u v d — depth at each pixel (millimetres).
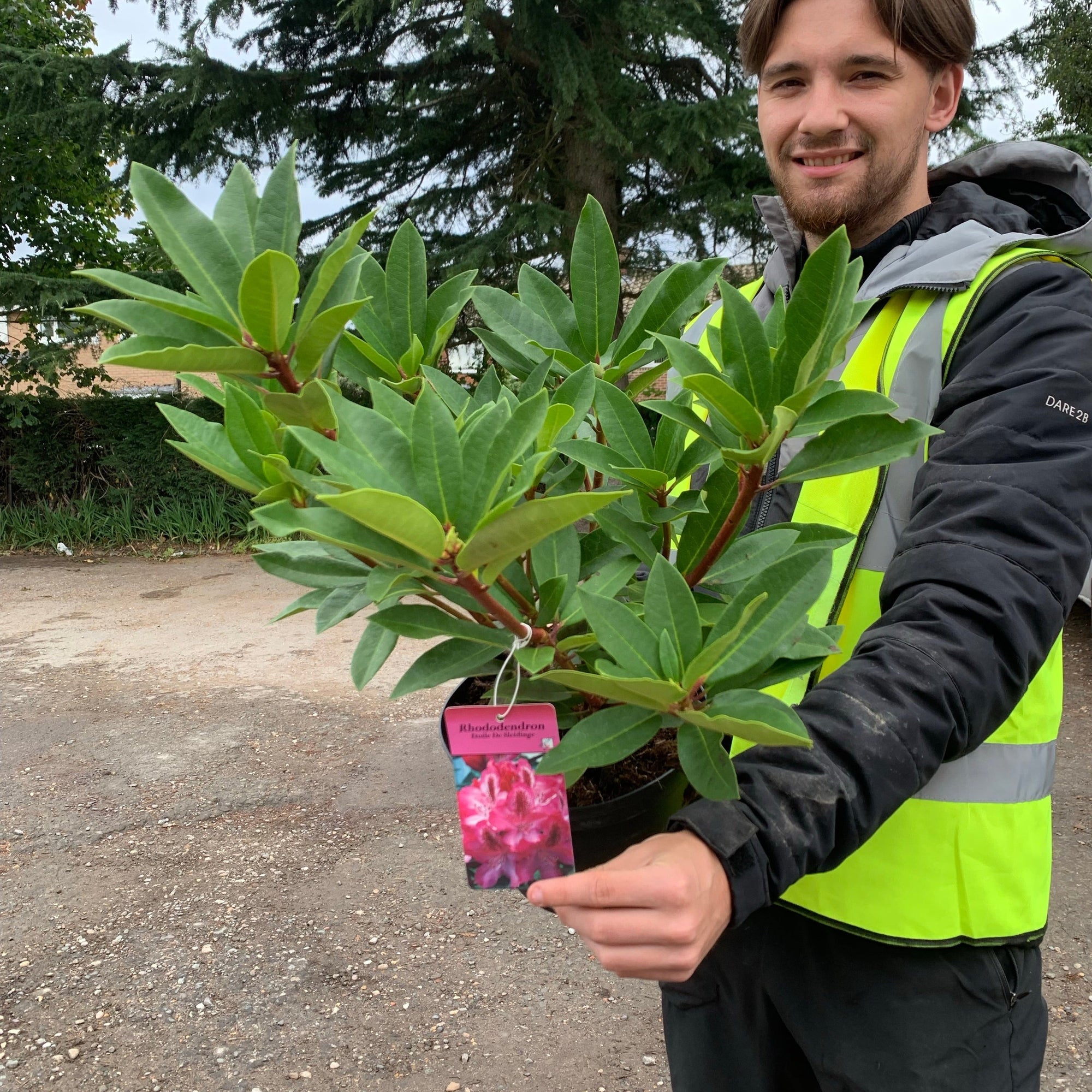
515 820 802
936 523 932
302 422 745
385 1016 2824
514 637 784
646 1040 2701
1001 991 1193
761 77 1414
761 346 765
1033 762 1184
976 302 1132
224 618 7504
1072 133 8320
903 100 1308
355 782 4344
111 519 10844
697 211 8297
